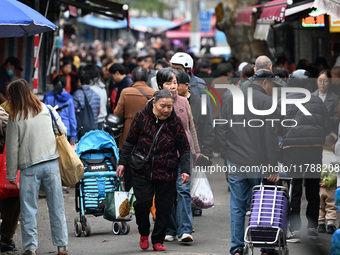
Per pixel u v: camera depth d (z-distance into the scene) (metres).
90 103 34.47
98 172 24.19
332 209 24.47
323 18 37.50
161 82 22.28
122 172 20.95
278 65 48.09
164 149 20.62
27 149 20.00
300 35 53.97
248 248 18.17
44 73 42.44
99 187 24.22
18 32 25.81
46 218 27.31
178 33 122.31
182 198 22.25
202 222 26.67
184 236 22.12
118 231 24.25
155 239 21.34
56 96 32.19
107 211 23.22
